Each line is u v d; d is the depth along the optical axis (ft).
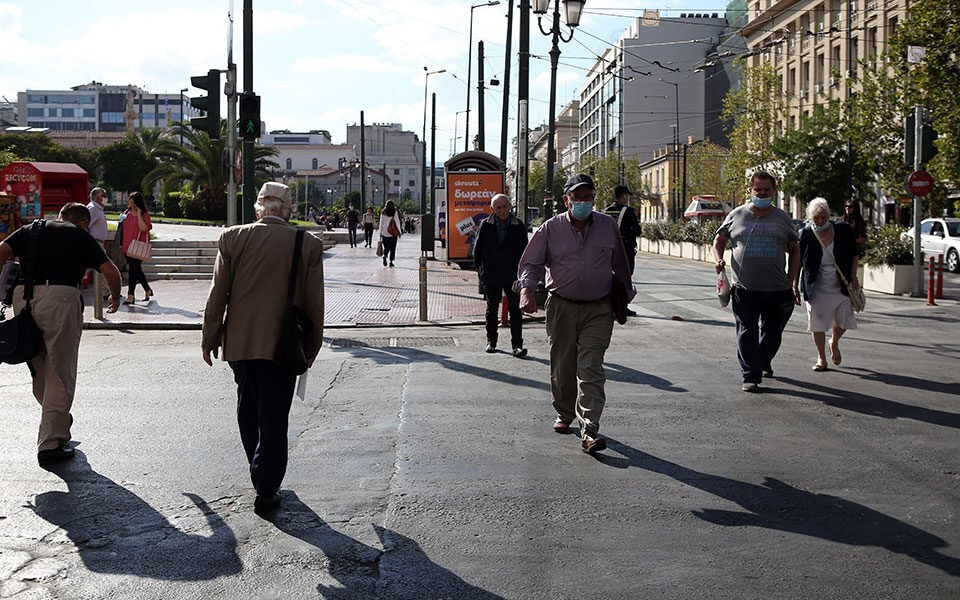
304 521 15.42
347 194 410.52
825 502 16.63
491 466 18.88
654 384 28.37
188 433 21.61
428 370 30.99
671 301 56.18
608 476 18.22
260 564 13.48
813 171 127.44
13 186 60.29
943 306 54.60
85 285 58.85
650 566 13.50
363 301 55.57
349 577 13.01
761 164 155.02
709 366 31.86
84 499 16.57
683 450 20.33
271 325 15.99
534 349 36.35
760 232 26.86
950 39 81.46
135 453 19.77
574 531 15.02
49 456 18.90
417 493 17.01
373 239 171.01
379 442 20.86
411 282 69.97
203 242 77.87
